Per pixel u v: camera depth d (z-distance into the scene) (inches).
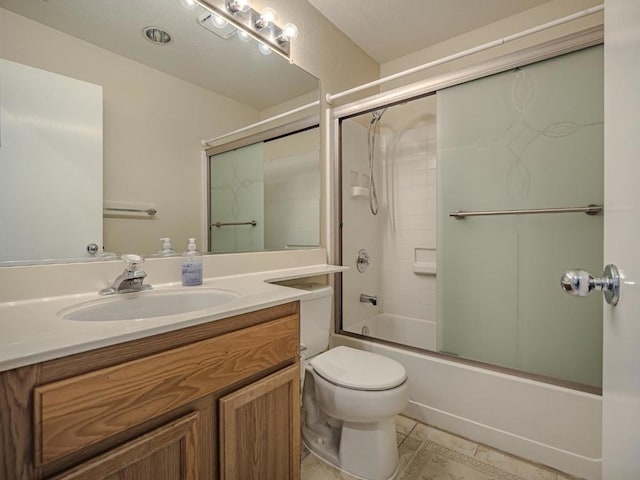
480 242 63.1
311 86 77.0
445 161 66.4
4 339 23.5
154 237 48.4
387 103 74.1
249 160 62.6
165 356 27.7
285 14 70.3
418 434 61.2
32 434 21.5
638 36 16.2
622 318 18.9
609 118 21.8
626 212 18.2
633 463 17.1
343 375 49.8
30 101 37.5
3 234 35.5
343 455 51.9
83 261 41.0
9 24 36.2
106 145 43.6
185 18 52.6
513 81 59.3
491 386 57.9
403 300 100.7
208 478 31.2
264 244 65.2
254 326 35.4
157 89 49.1
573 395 51.1
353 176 90.4
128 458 25.2
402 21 83.2
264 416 35.9
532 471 51.6
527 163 58.2
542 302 57.3
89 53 42.2
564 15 75.3
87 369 23.8
